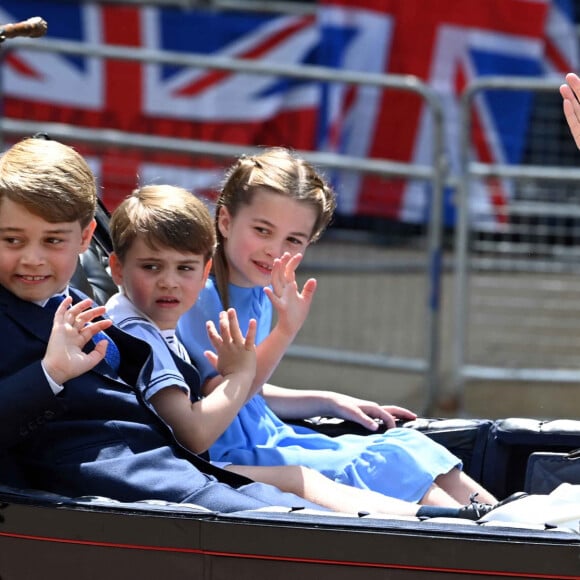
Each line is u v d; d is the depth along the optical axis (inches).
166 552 325.4
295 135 1147.9
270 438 447.2
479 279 950.4
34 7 1128.8
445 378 888.9
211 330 393.1
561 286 942.4
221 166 900.0
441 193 832.3
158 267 396.5
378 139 1157.1
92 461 352.8
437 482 429.1
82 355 342.3
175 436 380.2
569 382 872.3
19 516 334.3
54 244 350.6
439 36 1159.6
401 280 1031.6
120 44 1138.0
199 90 1129.4
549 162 1163.9
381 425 458.0
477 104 1157.7
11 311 355.3
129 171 959.6
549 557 308.2
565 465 410.3
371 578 316.8
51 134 863.7
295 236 436.8
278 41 1158.3
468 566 311.9
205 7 1146.7
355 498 389.4
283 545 319.3
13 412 335.9
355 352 945.5
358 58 1165.7
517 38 1161.4
